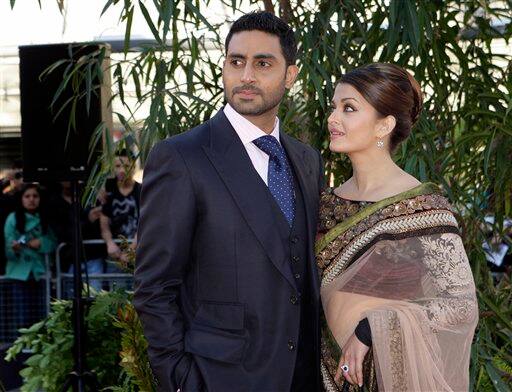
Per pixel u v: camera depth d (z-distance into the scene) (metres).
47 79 4.30
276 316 2.40
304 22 3.56
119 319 3.36
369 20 3.59
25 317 6.15
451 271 2.40
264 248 2.40
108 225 6.07
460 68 3.86
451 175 3.70
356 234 2.47
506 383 3.41
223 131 2.49
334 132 2.54
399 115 2.53
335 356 2.48
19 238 6.12
